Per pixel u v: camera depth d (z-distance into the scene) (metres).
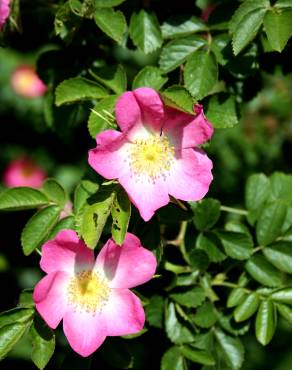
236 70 0.40
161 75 0.40
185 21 0.41
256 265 0.41
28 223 0.40
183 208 0.39
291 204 0.43
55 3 0.44
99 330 0.37
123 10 0.42
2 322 0.38
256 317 0.41
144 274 0.37
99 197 0.37
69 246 0.37
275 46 0.37
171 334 0.41
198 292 0.41
